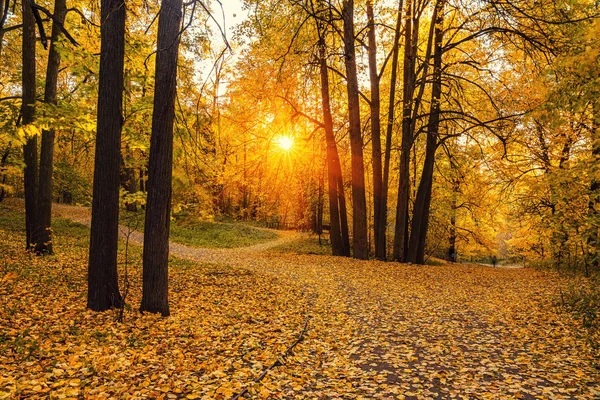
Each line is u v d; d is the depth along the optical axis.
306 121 21.59
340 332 7.96
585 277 13.77
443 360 6.48
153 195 8.00
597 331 7.65
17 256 12.33
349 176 26.41
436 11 17.64
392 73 19.39
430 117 19.03
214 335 7.29
